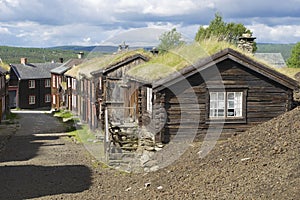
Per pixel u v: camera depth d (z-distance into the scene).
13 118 33.84
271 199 6.62
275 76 12.25
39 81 55.69
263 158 8.65
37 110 50.34
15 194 10.35
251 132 11.11
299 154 8.09
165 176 9.83
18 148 18.14
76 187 10.72
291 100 12.50
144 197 8.59
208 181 8.37
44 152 16.81
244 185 7.54
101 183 10.93
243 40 16.08
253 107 12.27
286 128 10.16
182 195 8.05
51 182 11.48
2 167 13.86
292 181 7.00
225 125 11.96
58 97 47.38
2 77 32.53
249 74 12.17
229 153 9.82
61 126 26.89
